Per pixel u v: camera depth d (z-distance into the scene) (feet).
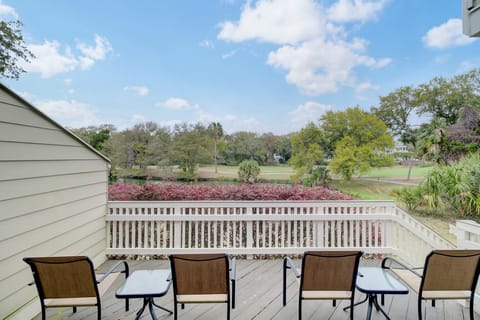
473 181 18.08
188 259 6.17
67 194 9.55
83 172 10.61
